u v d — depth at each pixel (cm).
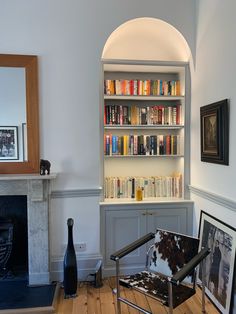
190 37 293
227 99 226
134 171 335
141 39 318
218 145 237
